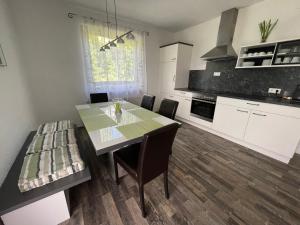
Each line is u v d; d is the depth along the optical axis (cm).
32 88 260
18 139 170
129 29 338
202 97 312
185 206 139
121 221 125
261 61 253
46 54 262
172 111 203
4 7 197
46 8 247
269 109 212
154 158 120
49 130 191
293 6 214
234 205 141
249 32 266
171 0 248
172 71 387
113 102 277
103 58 314
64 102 298
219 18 314
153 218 127
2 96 148
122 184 167
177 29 402
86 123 162
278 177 181
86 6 274
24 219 108
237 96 257
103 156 222
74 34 281
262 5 244
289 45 215
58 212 120
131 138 126
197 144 262
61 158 129
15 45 219
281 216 131
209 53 303
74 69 295
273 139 214
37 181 108
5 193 105
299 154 236
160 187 162
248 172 189
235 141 270
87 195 151
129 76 362
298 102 203
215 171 190
